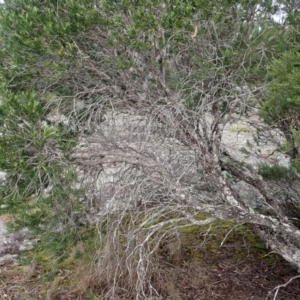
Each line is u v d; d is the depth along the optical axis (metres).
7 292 4.49
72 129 3.53
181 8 3.23
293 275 4.72
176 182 3.44
